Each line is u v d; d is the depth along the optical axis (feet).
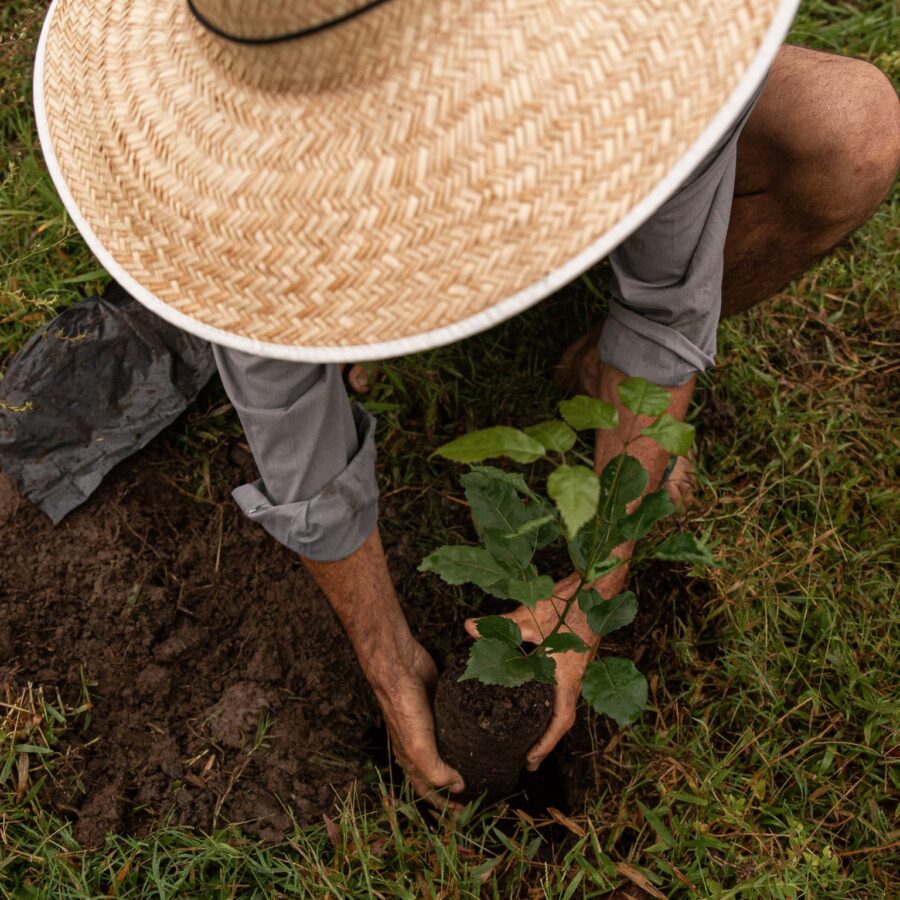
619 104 3.30
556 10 3.34
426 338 3.39
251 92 3.53
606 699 4.40
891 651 6.57
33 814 5.82
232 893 5.68
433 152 3.34
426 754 5.75
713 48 3.28
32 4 7.96
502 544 4.71
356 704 6.53
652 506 4.29
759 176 5.96
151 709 6.30
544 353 7.68
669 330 5.40
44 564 6.42
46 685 6.18
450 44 3.31
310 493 4.87
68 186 4.06
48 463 6.60
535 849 5.89
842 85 5.56
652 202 3.24
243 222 3.58
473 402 7.45
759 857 5.71
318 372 4.44
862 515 7.22
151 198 3.80
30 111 7.94
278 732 6.32
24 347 6.90
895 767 6.20
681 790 6.06
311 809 6.14
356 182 3.41
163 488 6.80
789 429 7.44
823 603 6.68
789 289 8.05
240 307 3.65
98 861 5.78
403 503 7.05
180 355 7.00
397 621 5.86
